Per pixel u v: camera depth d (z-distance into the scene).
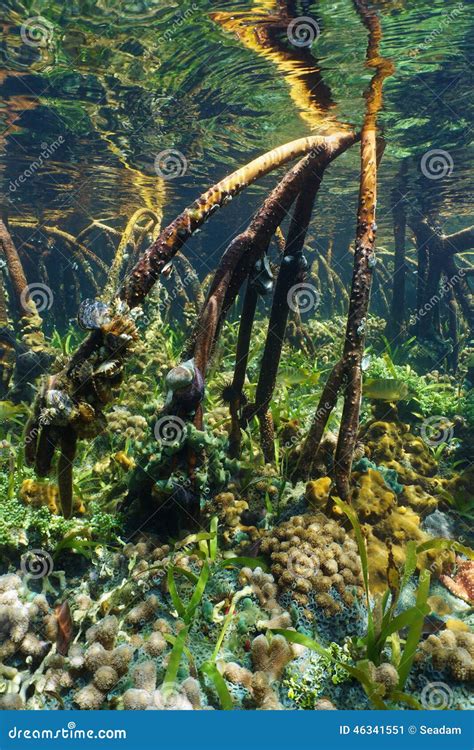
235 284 4.83
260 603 3.60
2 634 3.24
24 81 9.16
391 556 3.82
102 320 3.48
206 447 4.26
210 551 3.88
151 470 4.18
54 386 3.55
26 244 15.96
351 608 3.67
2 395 7.43
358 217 4.79
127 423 5.88
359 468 5.00
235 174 4.36
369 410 6.57
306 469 5.09
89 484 5.26
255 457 5.47
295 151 4.90
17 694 2.94
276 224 4.91
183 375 3.85
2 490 4.57
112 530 4.35
